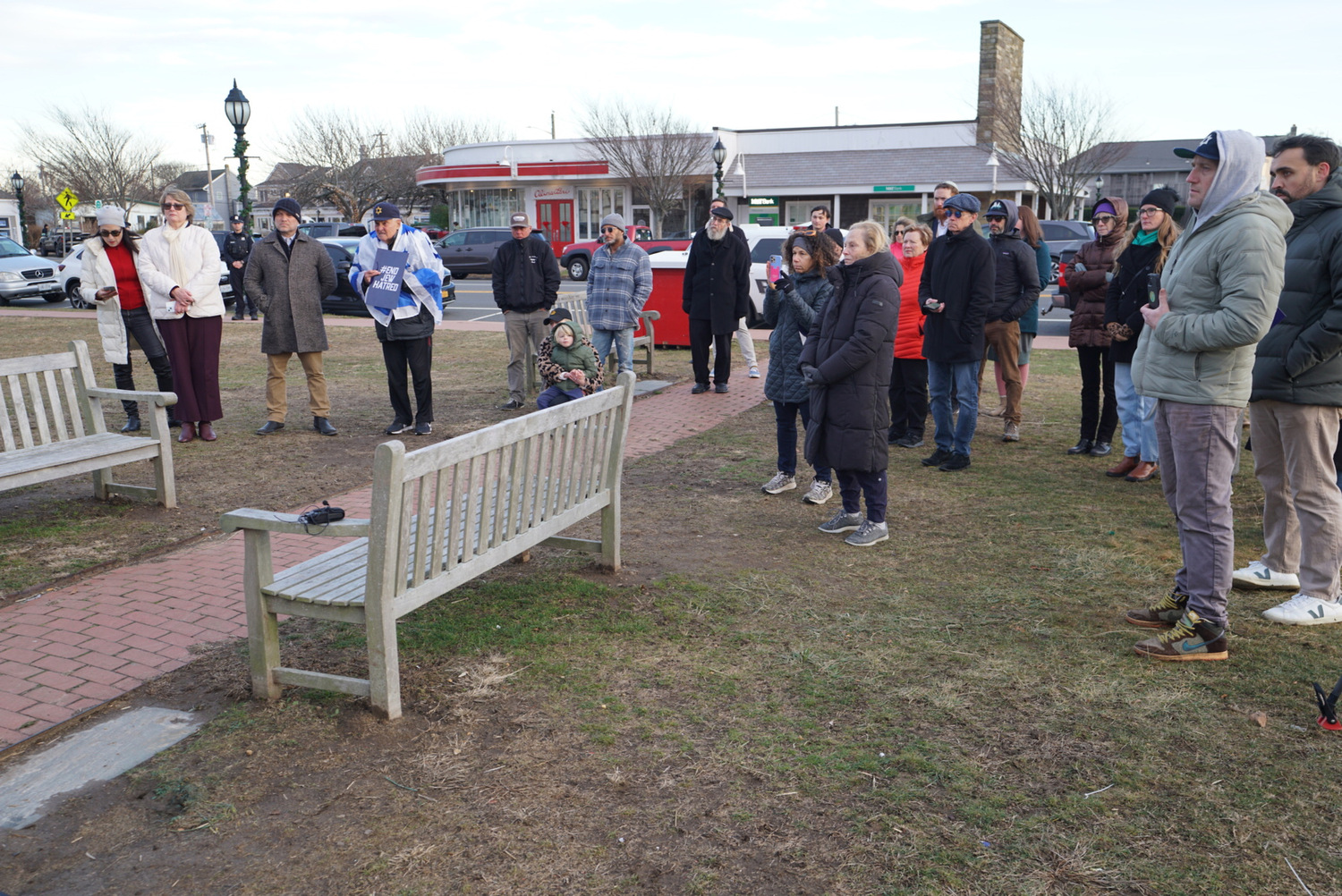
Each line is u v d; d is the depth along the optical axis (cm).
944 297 668
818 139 3538
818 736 322
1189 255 363
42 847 266
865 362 497
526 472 391
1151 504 599
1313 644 389
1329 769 298
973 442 788
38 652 388
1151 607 423
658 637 404
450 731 326
